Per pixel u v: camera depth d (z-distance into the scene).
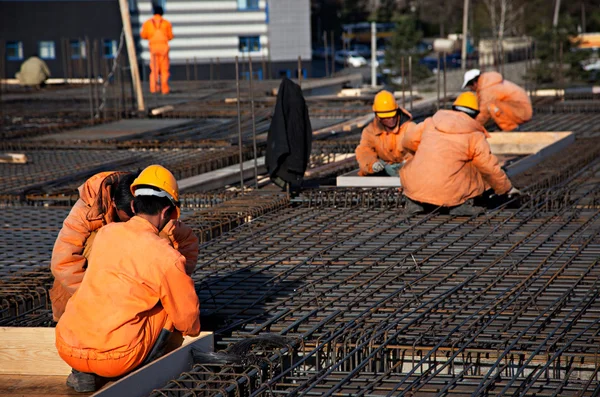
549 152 19.27
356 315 9.18
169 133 24.19
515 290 9.77
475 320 8.80
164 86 36.62
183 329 7.70
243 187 16.11
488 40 63.25
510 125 21.67
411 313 9.03
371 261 11.26
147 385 7.48
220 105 31.17
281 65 54.88
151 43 36.09
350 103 31.78
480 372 8.17
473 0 95.44
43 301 10.04
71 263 8.00
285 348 8.19
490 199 14.57
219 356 7.87
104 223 8.02
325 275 10.67
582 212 13.77
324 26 100.25
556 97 32.53
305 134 14.51
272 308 9.56
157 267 7.37
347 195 14.77
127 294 7.34
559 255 11.28
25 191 16.20
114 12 53.69
